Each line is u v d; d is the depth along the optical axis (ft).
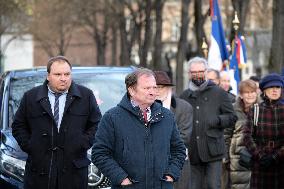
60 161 27.68
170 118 24.79
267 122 32.27
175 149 25.21
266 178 32.50
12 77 38.24
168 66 123.85
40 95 27.86
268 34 149.59
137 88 24.12
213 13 58.90
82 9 155.74
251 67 169.48
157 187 24.18
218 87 39.32
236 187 41.19
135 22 137.18
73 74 37.14
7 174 32.12
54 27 172.65
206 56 60.64
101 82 36.81
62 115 27.91
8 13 140.87
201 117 38.68
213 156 38.65
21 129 28.35
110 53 238.27
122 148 24.18
